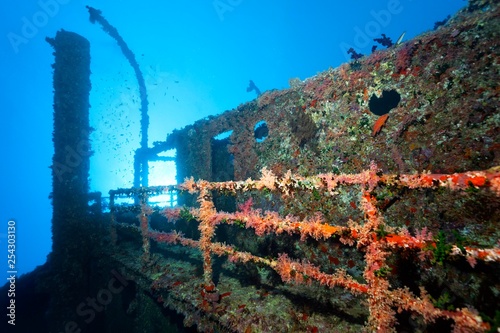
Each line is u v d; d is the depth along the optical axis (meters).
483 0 2.36
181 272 3.19
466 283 1.79
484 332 1.07
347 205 2.65
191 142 4.91
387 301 1.31
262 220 1.95
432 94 2.23
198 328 2.34
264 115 3.55
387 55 2.51
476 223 1.89
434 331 1.71
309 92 3.10
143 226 3.59
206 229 2.38
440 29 2.26
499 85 1.96
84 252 5.20
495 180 0.99
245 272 3.02
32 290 6.05
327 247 2.73
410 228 2.16
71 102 5.45
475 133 2.02
